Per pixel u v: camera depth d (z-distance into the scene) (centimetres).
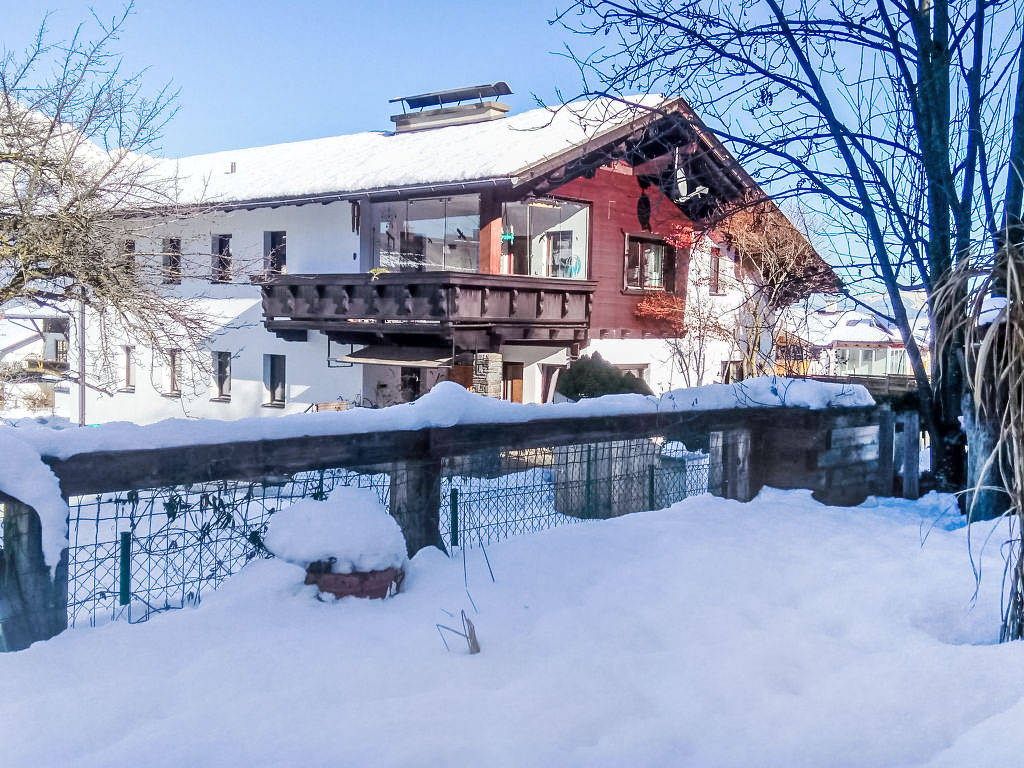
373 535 412
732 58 751
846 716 286
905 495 802
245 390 2092
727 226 1534
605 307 1861
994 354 353
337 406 1791
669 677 326
